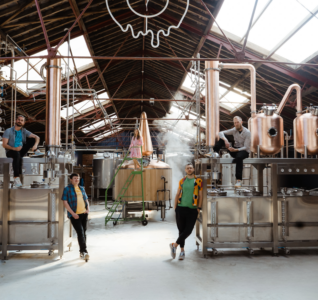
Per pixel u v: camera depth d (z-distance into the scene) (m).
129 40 13.30
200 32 10.75
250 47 10.65
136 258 5.32
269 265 4.89
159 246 6.22
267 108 5.58
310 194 5.73
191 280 4.21
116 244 6.41
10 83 9.12
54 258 5.32
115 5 10.00
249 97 14.99
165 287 3.96
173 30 11.91
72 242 6.59
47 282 4.16
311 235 5.60
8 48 9.37
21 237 5.36
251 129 5.65
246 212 5.48
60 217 5.35
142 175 9.50
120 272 4.56
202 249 5.42
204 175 5.49
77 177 5.28
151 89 21.17
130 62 15.64
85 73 13.66
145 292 3.80
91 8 9.50
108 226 8.73
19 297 3.67
